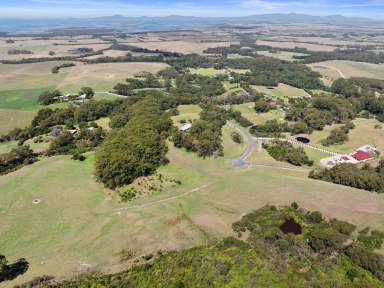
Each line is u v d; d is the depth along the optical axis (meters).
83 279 67.56
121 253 75.19
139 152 114.94
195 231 81.69
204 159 124.75
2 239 80.69
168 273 67.75
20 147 137.00
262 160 127.62
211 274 66.12
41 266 71.75
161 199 98.12
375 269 66.75
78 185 105.06
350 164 114.75
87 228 85.00
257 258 70.38
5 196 98.62
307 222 83.31
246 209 89.69
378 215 84.12
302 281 64.25
